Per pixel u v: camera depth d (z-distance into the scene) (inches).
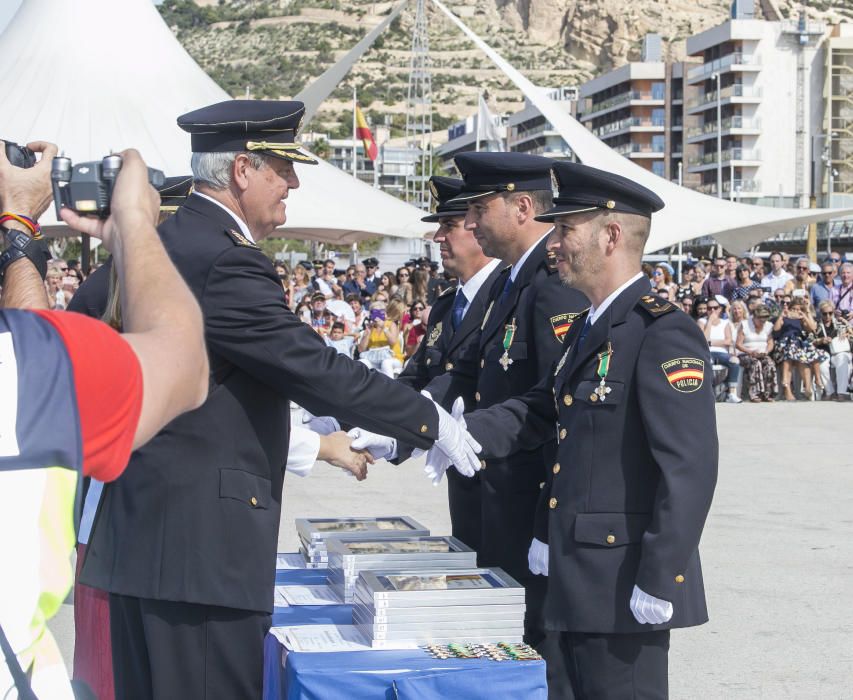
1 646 47.5
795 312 609.0
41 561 48.4
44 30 606.2
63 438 48.9
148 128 595.8
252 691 109.3
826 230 2952.8
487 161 142.4
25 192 88.4
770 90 3531.0
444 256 160.4
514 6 7824.8
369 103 6663.4
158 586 105.6
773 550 275.4
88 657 132.2
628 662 117.0
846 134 3528.5
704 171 3681.1
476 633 111.4
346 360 112.6
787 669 191.2
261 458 110.0
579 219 118.7
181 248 109.6
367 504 331.0
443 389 154.3
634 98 3880.4
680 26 7549.2
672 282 757.9
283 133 115.9
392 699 102.7
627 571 115.9
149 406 52.7
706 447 112.1
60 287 624.1
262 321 106.9
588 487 117.6
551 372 133.1
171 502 106.5
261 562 109.0
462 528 154.7
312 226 629.3
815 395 617.6
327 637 112.6
